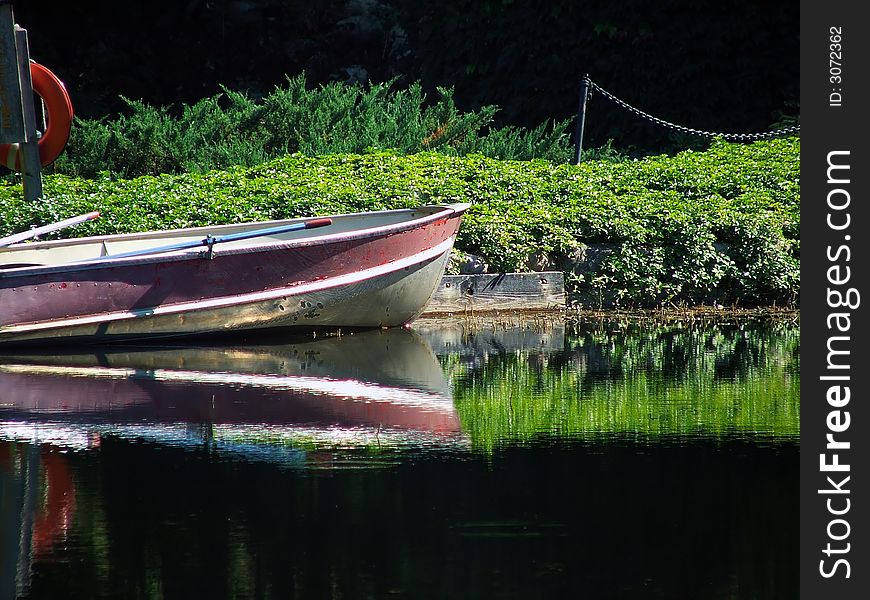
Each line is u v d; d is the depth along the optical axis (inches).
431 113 2320.4
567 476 760.3
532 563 609.9
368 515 684.7
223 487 740.0
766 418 916.6
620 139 2645.2
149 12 3253.0
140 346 1304.1
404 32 3157.0
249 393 1025.5
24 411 949.8
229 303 1317.7
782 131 2193.7
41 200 1612.9
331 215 1566.2
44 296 1258.6
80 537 654.5
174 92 3341.5
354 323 1406.3
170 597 571.8
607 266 1628.9
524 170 1904.5
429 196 1731.1
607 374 1113.4
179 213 1612.9
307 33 3383.4
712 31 2623.0
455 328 1450.5
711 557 620.1
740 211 1739.7
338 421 914.1
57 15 3127.5
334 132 2187.5
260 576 597.0
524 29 2677.2
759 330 1418.6
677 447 830.5
